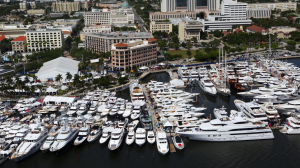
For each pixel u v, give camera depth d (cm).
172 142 18250
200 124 19262
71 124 19625
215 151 17462
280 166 16138
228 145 18038
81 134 18300
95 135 18538
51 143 17675
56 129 19025
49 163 16662
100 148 17900
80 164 16550
